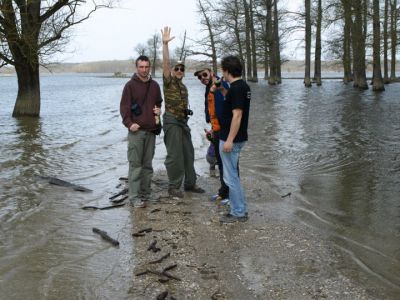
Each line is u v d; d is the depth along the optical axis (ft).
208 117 24.47
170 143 23.17
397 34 74.84
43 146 39.17
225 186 22.59
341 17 86.69
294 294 13.61
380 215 20.44
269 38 161.17
